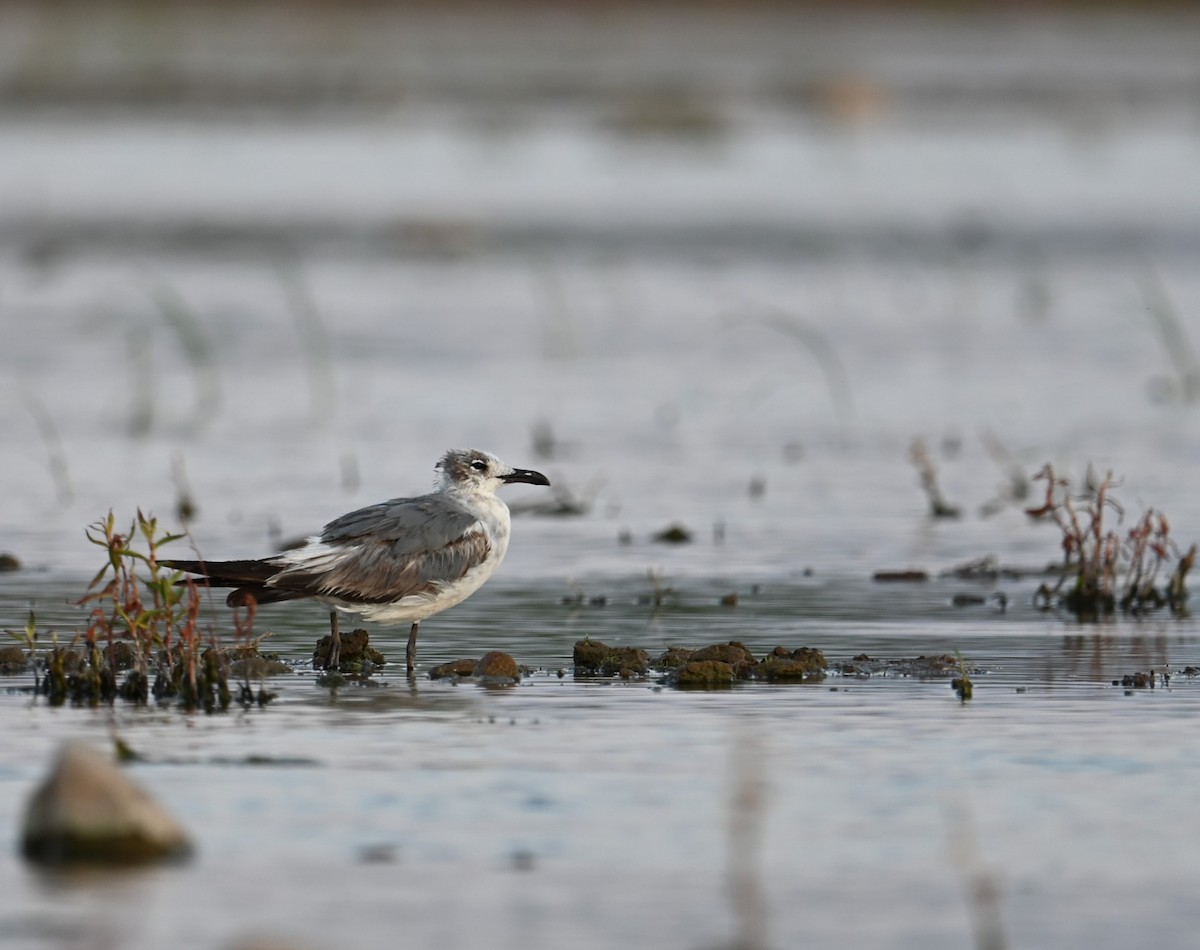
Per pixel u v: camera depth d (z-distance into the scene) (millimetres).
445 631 16969
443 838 10812
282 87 73188
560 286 40531
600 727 13242
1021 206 51656
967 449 26641
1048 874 10320
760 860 10484
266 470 24906
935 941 9469
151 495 23438
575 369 32625
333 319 36781
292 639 16656
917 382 31469
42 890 10000
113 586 14531
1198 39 93000
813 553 20703
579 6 104562
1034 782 11891
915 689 14516
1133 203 51969
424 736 12961
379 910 9766
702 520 22562
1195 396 29922
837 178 56375
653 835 10875
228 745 12711
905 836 10898
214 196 51625
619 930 9539
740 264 43594
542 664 15594
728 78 78125
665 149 61375
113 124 64250
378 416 28609
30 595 18234
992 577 19516
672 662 15375
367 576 15039
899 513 22891
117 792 10523
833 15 101688
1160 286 40312
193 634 14430
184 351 33656
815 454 26438
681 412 29250
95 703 14047
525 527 22234
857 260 44188
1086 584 18141
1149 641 16484
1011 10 102312
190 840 10688
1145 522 18484
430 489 23703
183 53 82812
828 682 14828
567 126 65562
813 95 70938
